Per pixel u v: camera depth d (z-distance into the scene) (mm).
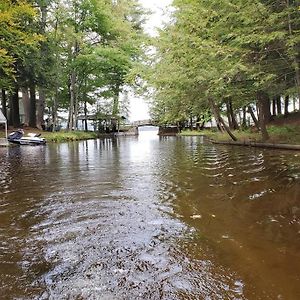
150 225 5160
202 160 13484
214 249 4191
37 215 5789
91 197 7105
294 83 14039
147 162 13164
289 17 10180
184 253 4082
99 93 42000
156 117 46156
